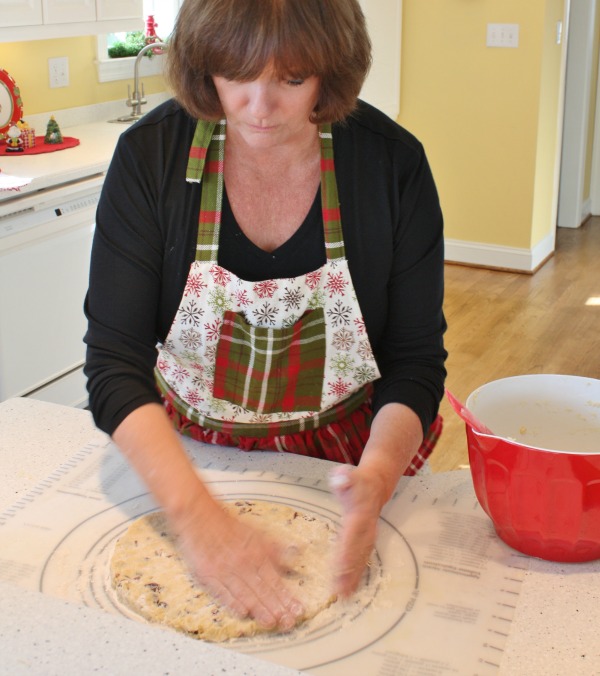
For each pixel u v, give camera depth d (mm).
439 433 1355
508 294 4496
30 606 709
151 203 1140
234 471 1215
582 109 5430
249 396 1254
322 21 925
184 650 659
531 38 4391
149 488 998
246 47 903
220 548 938
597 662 846
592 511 958
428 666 840
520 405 1159
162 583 952
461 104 4664
